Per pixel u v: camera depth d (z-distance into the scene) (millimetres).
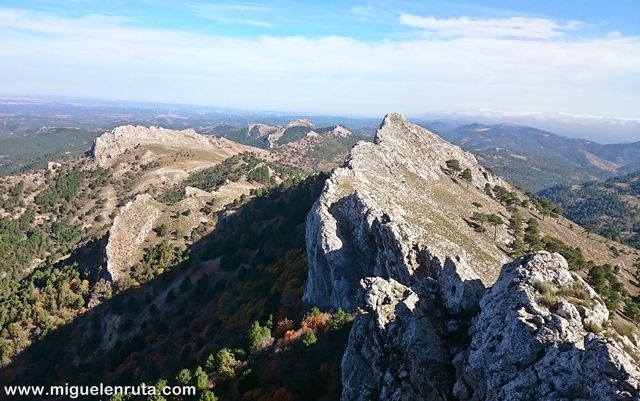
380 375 41469
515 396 28688
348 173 102812
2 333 142875
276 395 55594
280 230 147875
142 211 191500
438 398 35000
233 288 126250
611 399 24859
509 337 31375
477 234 110500
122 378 101062
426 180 132250
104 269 165500
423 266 74375
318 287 85000
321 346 62406
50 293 160500
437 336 39156
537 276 34844
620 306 102438
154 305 138000
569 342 29109
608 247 168000
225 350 68062
